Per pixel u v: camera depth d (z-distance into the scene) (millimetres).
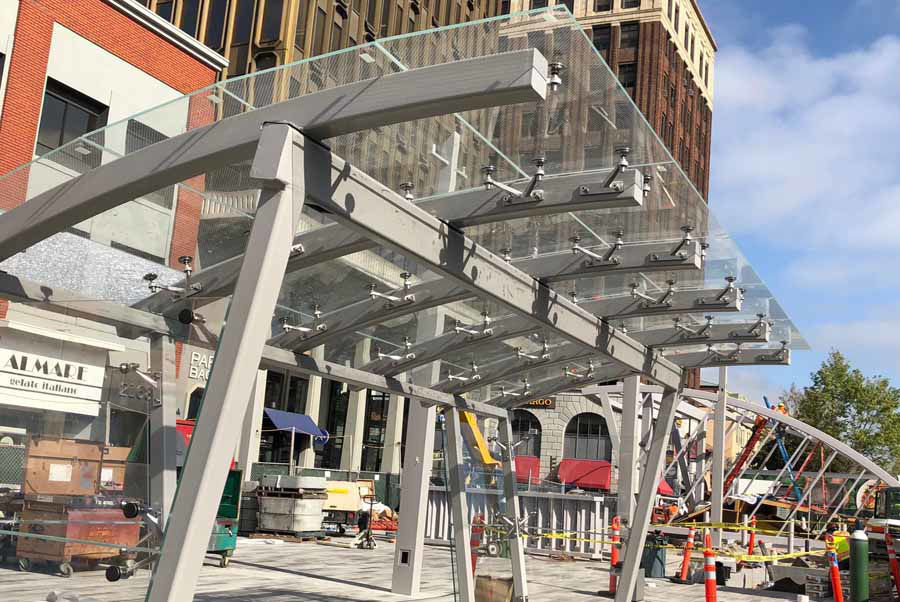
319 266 6719
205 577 12492
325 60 4719
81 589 5527
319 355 8820
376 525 24266
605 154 5582
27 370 6113
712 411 35375
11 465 5906
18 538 5727
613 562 13508
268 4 34531
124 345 6414
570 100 5000
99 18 17859
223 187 6020
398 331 8594
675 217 6652
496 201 5863
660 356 10000
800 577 15516
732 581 17859
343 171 4938
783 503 35688
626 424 13781
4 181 5961
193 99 5035
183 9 35500
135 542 5656
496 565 10711
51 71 16953
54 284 6328
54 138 17312
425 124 5266
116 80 18188
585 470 41438
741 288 8234
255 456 26328
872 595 14188
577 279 7949
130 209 6461
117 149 5340
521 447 44031
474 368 9930
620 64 63656
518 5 64250
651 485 10250
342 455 36469
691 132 71812
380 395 39906
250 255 4457
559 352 9375
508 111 5121
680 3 67938
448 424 10359
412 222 5555
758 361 10008
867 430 46438
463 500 10297
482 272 6398
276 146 4535
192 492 4195
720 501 22750
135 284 6465
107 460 6055
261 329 4383
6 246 5672
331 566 14945
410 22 42125
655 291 8273
